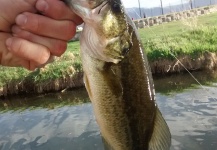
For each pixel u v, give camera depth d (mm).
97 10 186
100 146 789
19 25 185
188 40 1626
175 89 1202
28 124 1031
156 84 1329
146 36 1899
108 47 194
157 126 219
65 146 814
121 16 194
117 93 204
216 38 1578
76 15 191
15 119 1118
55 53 194
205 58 1443
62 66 1548
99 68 198
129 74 205
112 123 211
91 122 963
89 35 192
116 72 201
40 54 189
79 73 1525
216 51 1462
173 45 1541
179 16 2748
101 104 204
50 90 1527
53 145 831
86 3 183
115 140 216
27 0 188
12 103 1438
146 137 220
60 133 903
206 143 729
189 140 749
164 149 215
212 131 783
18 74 1574
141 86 211
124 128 213
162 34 1866
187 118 886
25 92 1552
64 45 194
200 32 1695
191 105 985
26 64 210
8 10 188
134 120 214
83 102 1254
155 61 1462
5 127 1027
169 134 214
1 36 195
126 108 210
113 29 192
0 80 1571
